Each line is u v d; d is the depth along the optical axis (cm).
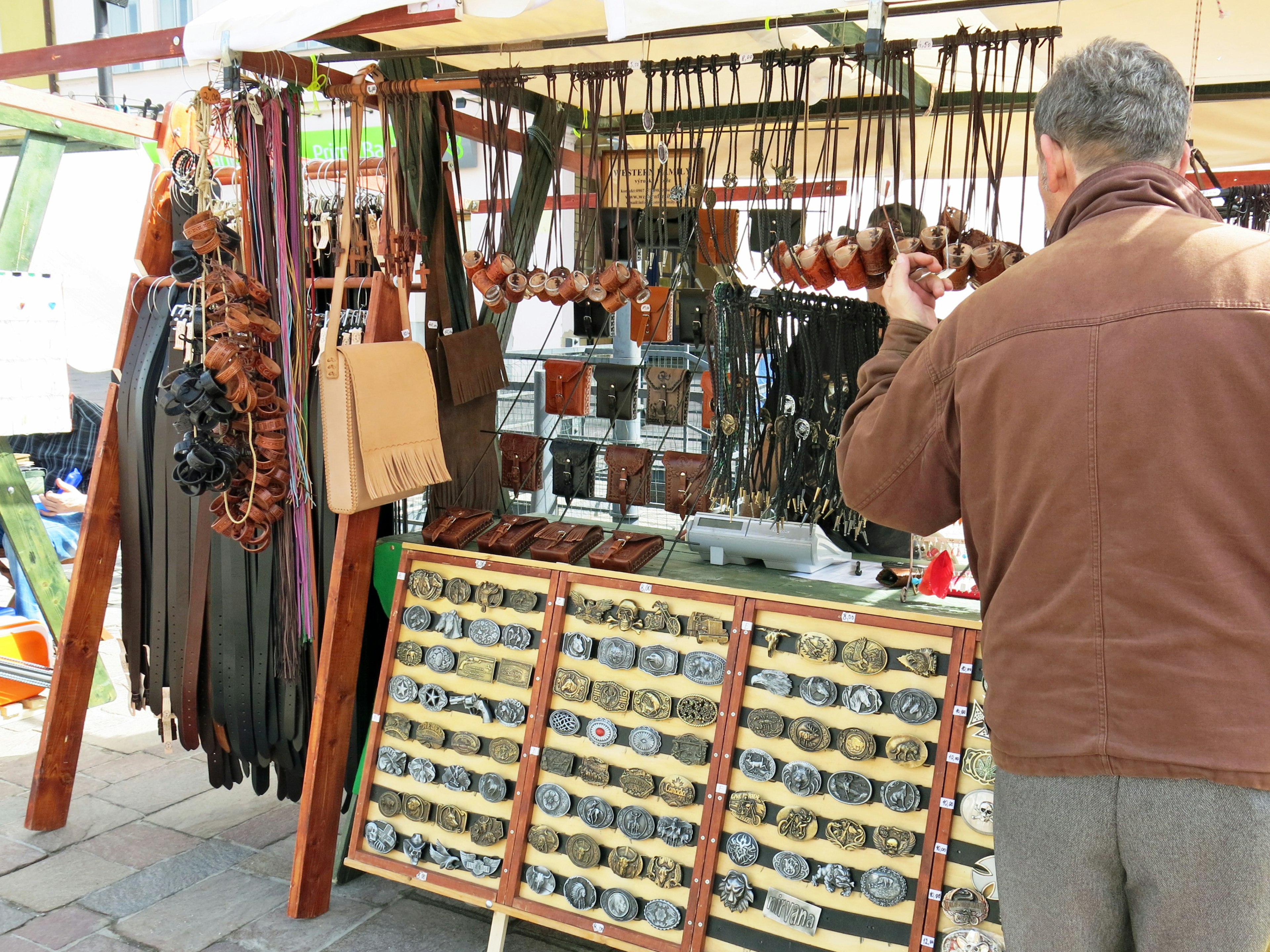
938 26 280
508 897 243
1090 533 119
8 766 361
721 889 221
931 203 477
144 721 405
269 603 293
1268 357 111
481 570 264
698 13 193
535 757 246
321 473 291
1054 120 135
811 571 253
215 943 255
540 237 558
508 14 212
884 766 212
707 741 228
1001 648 129
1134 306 118
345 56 281
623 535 265
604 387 293
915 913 204
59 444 639
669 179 332
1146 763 115
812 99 359
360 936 260
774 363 242
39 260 596
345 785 288
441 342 299
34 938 254
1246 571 113
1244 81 327
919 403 140
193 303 278
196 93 259
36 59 268
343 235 267
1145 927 121
